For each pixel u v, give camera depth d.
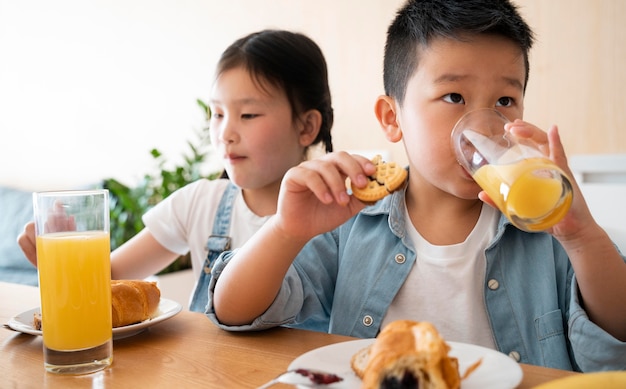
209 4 3.23
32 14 3.97
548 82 2.24
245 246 0.83
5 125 4.02
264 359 0.68
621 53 2.08
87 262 0.67
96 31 3.71
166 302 0.93
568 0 2.17
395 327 0.53
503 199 0.65
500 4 0.92
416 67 0.93
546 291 0.93
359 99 2.75
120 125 3.67
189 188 1.56
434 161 0.90
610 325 0.78
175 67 3.40
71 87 3.85
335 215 0.78
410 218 1.03
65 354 0.66
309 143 1.52
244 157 1.40
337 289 1.01
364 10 2.70
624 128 2.09
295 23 2.94
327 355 0.61
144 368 0.67
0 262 2.91
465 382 0.55
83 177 3.81
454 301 0.97
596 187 1.56
